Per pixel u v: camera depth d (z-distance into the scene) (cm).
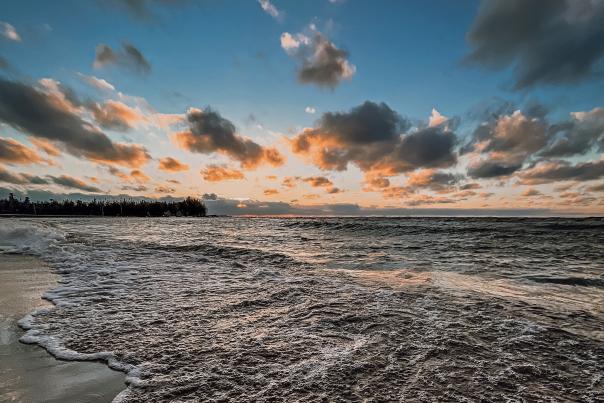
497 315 454
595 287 662
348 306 496
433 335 378
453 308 487
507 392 260
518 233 1977
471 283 686
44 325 405
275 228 3150
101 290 591
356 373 287
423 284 663
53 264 870
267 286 631
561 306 509
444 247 1435
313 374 284
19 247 1238
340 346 346
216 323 416
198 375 282
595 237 1773
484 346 348
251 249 1248
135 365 300
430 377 281
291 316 447
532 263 985
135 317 438
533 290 628
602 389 265
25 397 250
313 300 530
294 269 860
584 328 405
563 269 877
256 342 355
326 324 414
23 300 523
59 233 1811
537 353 332
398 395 253
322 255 1172
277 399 245
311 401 243
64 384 268
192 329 394
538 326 409
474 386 268
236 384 267
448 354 328
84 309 474
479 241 1675
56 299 528
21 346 343
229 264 912
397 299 537
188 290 596
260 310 475
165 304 504
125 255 1046
